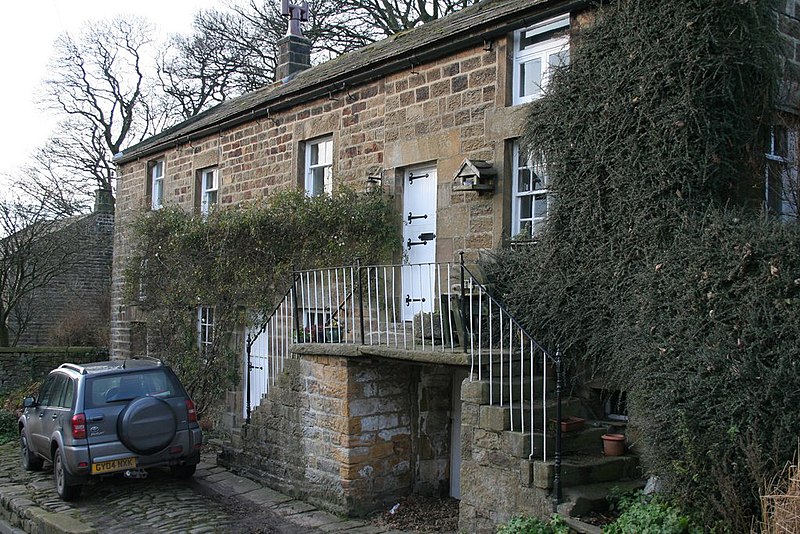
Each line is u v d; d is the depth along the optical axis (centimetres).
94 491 963
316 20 2295
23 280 2372
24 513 876
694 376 577
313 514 860
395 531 792
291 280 1193
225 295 1324
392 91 1073
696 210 661
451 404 966
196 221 1391
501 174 905
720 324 572
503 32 908
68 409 938
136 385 967
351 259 1086
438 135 995
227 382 1368
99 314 2605
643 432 643
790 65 774
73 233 2498
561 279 761
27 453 1098
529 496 646
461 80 968
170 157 1656
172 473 1026
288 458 952
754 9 684
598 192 732
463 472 714
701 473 567
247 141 1402
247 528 803
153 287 1477
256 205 1296
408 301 1053
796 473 464
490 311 718
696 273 599
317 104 1223
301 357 938
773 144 746
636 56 704
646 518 570
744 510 538
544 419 661
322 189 1214
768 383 529
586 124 751
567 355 767
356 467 862
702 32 662
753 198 707
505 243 886
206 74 2838
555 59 870
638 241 693
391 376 904
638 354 644
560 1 825
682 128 666
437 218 992
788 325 532
